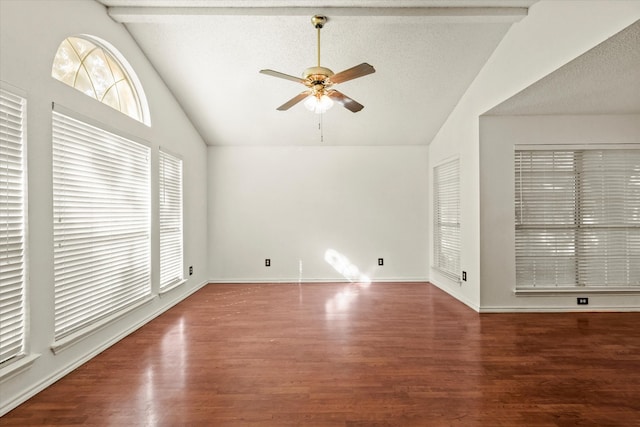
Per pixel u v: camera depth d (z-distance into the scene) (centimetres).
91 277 276
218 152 554
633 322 354
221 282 555
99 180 286
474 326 344
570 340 306
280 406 204
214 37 340
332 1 289
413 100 440
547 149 388
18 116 208
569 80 292
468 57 365
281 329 339
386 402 208
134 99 354
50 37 232
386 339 310
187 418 192
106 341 292
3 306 199
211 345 298
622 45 234
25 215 211
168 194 420
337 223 557
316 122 491
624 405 204
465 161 427
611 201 391
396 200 557
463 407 202
